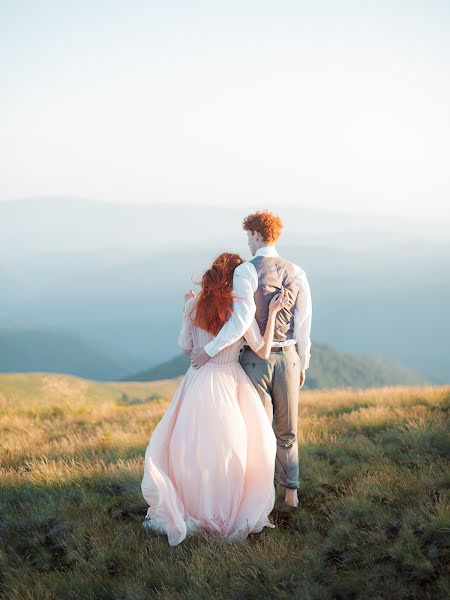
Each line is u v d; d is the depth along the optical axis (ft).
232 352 15.35
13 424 38.60
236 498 14.85
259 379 15.44
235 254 15.74
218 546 13.92
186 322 15.57
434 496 15.25
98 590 12.66
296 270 15.72
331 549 13.51
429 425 22.76
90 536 14.67
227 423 14.82
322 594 11.66
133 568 13.35
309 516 15.56
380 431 23.70
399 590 11.50
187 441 14.90
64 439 29.53
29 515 16.20
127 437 27.63
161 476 14.52
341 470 18.48
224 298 14.79
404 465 18.61
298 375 15.87
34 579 13.05
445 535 13.01
